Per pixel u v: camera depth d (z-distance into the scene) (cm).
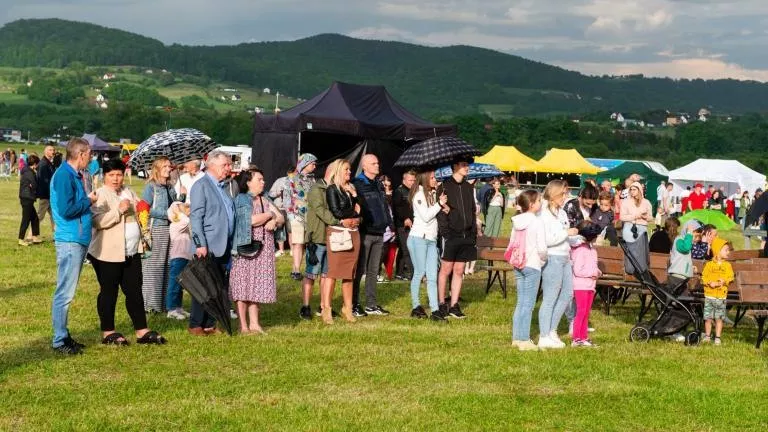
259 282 1039
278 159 2012
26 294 1316
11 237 2156
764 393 825
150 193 1148
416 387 813
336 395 780
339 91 2080
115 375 837
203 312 1035
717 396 805
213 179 1023
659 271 1329
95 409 724
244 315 1054
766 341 1118
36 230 2016
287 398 767
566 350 998
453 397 775
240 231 1030
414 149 1291
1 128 17750
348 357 929
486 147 14038
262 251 1041
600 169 5225
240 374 849
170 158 1209
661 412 750
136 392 777
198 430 672
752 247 2797
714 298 1083
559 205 1022
